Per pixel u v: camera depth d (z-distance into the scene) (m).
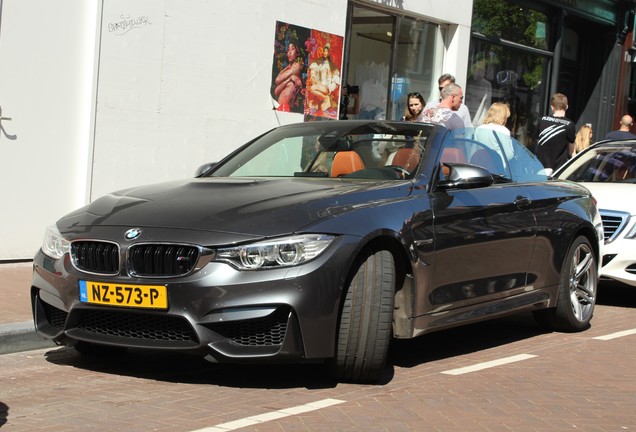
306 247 5.36
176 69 11.34
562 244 7.79
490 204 6.91
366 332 5.58
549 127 13.47
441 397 5.61
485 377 6.25
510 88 18.44
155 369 6.18
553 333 8.12
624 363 6.91
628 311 9.59
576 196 8.23
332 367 5.66
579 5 20.02
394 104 15.49
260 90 12.49
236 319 5.27
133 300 5.45
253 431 4.71
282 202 5.74
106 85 10.58
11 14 9.71
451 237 6.36
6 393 5.46
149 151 11.12
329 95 13.70
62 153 10.27
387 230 5.74
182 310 5.33
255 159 7.19
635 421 5.29
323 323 5.36
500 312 7.00
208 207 5.76
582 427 5.10
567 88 21.73
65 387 5.63
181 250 5.41
